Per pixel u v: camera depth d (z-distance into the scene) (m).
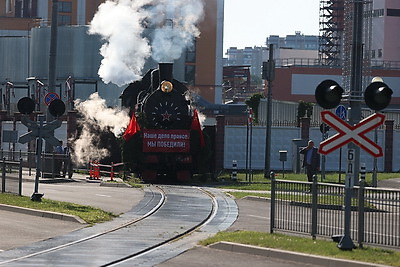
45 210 46.78
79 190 67.94
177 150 83.94
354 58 38.88
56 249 34.00
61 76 151.25
